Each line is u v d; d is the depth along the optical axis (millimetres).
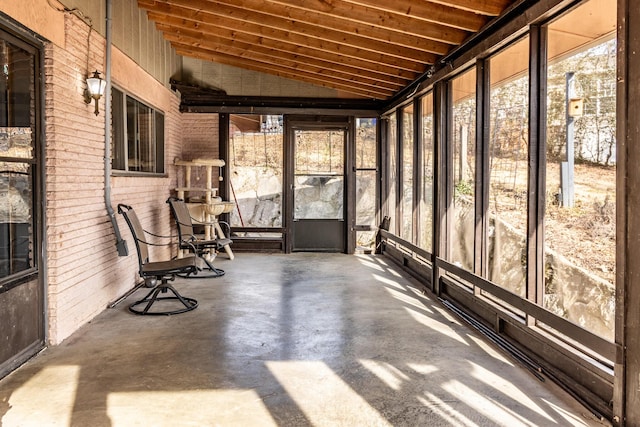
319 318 4559
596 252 2951
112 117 5203
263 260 7898
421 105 6594
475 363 3443
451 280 5230
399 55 5574
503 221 4168
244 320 4480
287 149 8609
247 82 8477
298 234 8781
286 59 6938
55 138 3742
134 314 4664
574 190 3160
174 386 3029
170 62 7621
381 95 8117
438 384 3076
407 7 4305
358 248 8859
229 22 5941
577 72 3141
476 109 4527
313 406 2770
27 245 3504
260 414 2672
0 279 3139
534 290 3506
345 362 3447
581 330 2795
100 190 4711
